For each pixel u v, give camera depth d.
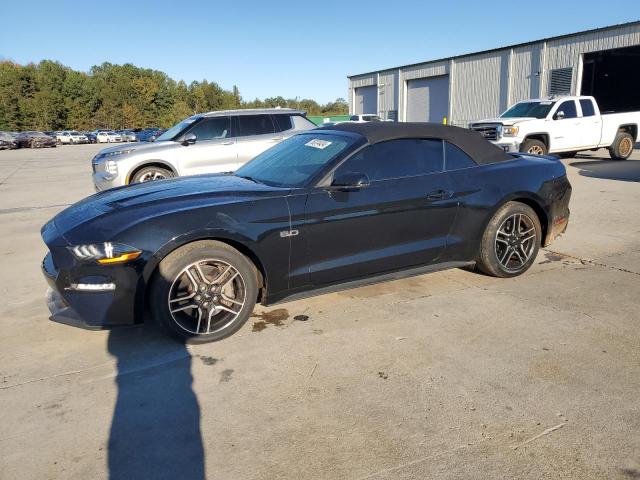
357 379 2.93
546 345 3.30
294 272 3.57
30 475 2.20
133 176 8.33
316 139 4.25
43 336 3.59
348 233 3.70
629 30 20.08
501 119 13.27
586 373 2.94
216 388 2.87
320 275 3.67
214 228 3.23
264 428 2.50
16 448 2.38
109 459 2.29
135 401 2.75
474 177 4.24
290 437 2.42
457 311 3.88
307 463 2.24
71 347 3.41
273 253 3.45
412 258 4.02
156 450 2.35
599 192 9.12
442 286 4.45
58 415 2.64
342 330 3.59
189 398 2.77
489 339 3.40
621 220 6.87
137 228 3.12
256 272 3.55
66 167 19.22
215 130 8.88
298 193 3.57
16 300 4.36
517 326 3.59
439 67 30.11
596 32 21.23
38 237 6.91
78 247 3.08
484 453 2.28
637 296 4.11
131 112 78.88
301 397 2.76
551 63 23.47
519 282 4.51
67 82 75.62
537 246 4.64
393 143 3.99
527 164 4.58
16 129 72.06
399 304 4.05
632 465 2.19
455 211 4.13
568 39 22.53
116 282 3.08
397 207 3.85
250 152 8.97
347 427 2.49
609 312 3.80
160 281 3.17
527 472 2.16
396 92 34.28
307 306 4.05
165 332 3.29
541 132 12.77
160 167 8.48
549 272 4.78
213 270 3.38
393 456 2.27
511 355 3.17
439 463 2.22
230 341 3.44
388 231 3.86
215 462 2.26
